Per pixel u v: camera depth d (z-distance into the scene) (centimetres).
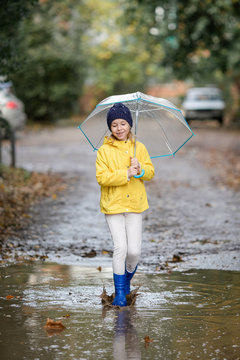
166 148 735
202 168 2028
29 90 4191
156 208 1322
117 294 670
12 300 687
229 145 2842
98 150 690
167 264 866
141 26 3117
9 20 1399
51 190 1535
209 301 689
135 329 592
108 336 572
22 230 1083
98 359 517
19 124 2673
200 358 518
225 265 861
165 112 712
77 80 4288
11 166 1859
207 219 1200
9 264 859
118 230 680
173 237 1047
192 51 3328
